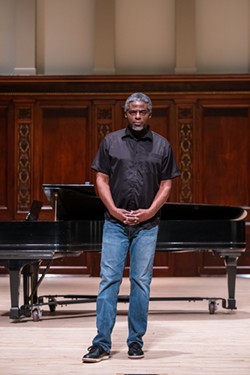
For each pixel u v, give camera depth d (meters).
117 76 12.35
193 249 7.17
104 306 4.79
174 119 12.53
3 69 12.88
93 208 7.21
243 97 12.48
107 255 4.78
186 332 6.14
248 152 12.48
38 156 12.62
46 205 12.59
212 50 12.88
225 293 9.62
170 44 12.91
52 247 6.80
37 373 4.48
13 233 6.84
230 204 12.49
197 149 12.50
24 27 12.70
